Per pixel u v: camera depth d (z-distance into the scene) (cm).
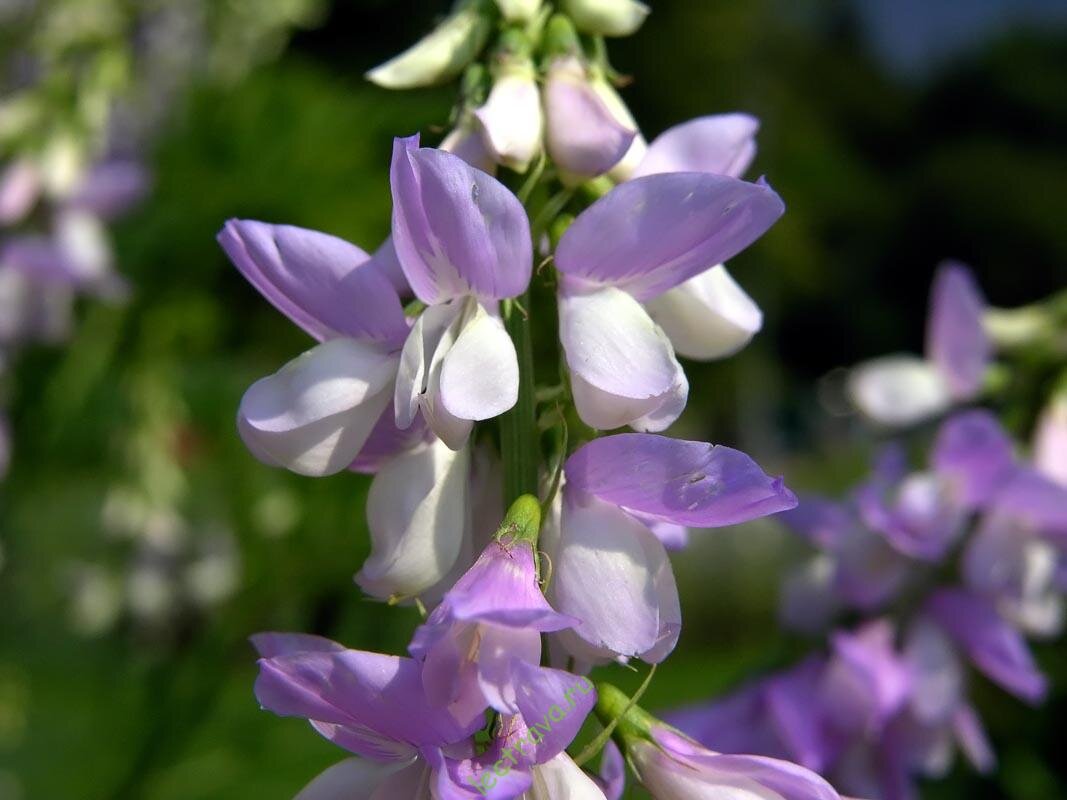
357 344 7
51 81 22
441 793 6
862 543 12
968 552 12
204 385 26
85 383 24
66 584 28
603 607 6
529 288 7
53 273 21
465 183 6
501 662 6
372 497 7
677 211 6
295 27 36
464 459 7
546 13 7
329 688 6
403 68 7
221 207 25
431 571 7
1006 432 13
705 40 116
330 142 26
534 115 7
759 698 12
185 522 26
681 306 7
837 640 12
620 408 6
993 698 21
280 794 22
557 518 7
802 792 7
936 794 21
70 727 27
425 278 6
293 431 6
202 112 26
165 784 22
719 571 55
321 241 6
